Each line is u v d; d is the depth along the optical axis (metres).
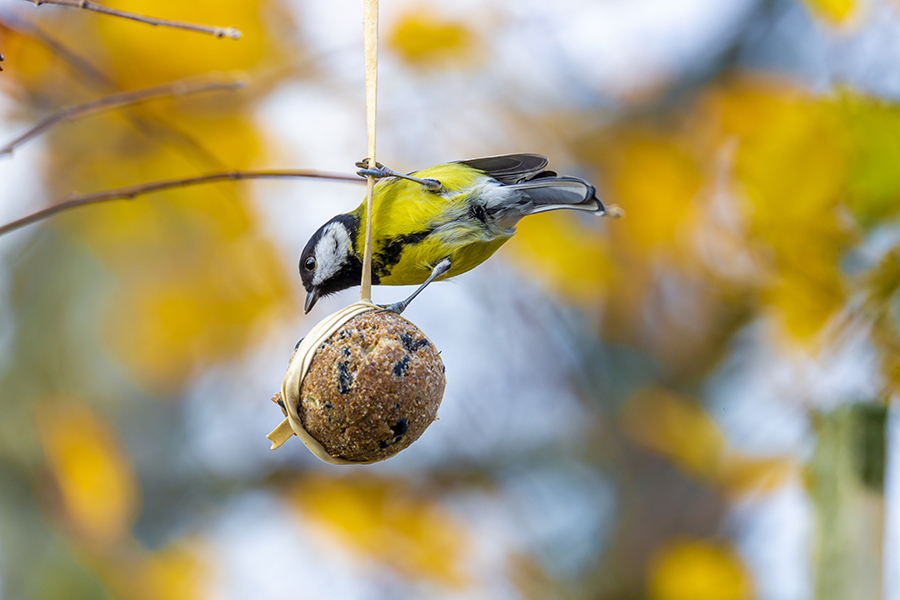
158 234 9.91
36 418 11.64
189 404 13.66
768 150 7.90
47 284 13.20
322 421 5.50
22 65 7.56
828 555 7.97
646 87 11.27
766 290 8.48
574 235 10.10
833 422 8.04
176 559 11.34
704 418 10.44
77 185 9.51
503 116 10.72
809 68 8.77
